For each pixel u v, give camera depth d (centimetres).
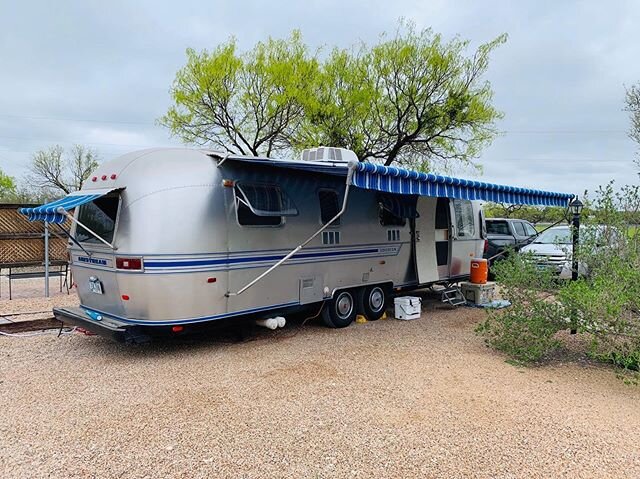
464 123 1543
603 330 461
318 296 618
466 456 306
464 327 674
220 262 503
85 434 332
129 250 471
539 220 1667
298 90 1522
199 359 509
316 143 1569
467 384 437
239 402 391
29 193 3184
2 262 902
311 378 450
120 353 530
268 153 1672
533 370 482
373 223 695
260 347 559
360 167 436
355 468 290
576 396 411
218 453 307
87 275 547
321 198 620
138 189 477
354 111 1545
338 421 355
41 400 394
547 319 501
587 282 504
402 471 288
